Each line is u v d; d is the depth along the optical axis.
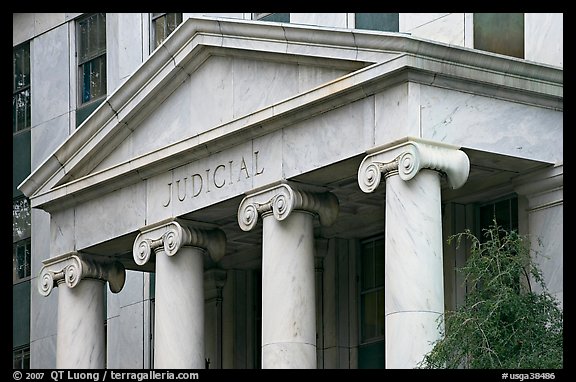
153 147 54.22
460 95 45.75
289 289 48.38
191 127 52.88
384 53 45.78
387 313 44.62
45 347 69.69
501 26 50.75
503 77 46.28
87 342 56.44
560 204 47.38
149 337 64.31
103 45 69.88
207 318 59.84
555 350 41.59
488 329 41.72
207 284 59.91
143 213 53.97
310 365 48.28
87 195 56.09
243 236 55.47
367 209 52.78
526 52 49.84
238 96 51.19
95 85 70.06
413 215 44.47
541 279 43.78
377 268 55.84
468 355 41.91
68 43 71.50
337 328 56.19
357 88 46.19
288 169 48.62
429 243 44.41
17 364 71.19
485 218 51.44
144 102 54.06
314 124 47.94
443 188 49.88
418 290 44.12
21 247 72.06
